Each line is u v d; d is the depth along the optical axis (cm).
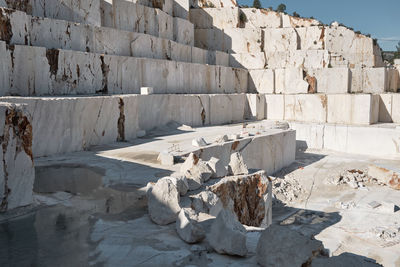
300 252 405
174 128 1809
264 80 2861
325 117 2578
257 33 3017
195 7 3225
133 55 1969
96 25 1850
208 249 485
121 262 448
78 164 993
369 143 2203
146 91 1717
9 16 1342
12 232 530
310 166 1905
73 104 1171
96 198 700
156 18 2323
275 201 1365
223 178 792
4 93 1243
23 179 619
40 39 1493
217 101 2233
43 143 1091
